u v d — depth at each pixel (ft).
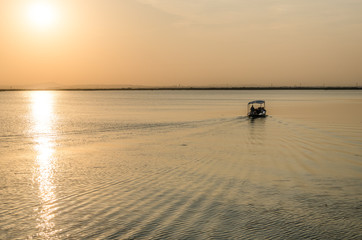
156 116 201.98
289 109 252.01
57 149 86.74
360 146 84.28
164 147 87.40
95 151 82.64
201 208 39.78
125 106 341.21
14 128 140.56
